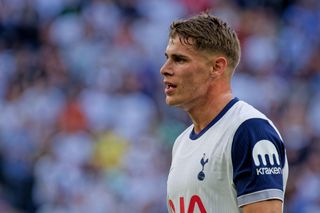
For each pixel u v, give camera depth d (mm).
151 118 38250
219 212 11039
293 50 43375
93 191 34531
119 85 39406
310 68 42750
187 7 44969
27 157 36219
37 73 40688
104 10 43688
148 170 35062
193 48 11398
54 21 43875
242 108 11367
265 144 10859
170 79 11500
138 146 35875
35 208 35031
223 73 11516
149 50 41906
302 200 33969
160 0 44812
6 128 37312
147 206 34281
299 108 39094
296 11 45594
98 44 42031
